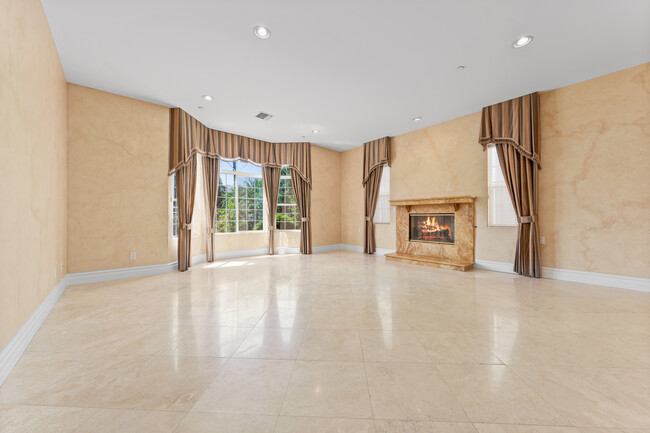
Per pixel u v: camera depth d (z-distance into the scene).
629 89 3.67
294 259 6.54
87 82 3.92
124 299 3.34
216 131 6.16
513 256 4.82
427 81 3.99
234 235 6.91
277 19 2.74
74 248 3.96
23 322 2.13
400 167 6.56
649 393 1.55
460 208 5.46
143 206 4.59
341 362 1.90
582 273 4.07
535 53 3.32
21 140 2.13
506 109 4.68
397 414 1.39
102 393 1.56
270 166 7.23
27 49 2.26
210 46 3.16
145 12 2.62
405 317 2.75
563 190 4.21
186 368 1.83
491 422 1.33
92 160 4.09
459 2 2.53
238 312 2.90
